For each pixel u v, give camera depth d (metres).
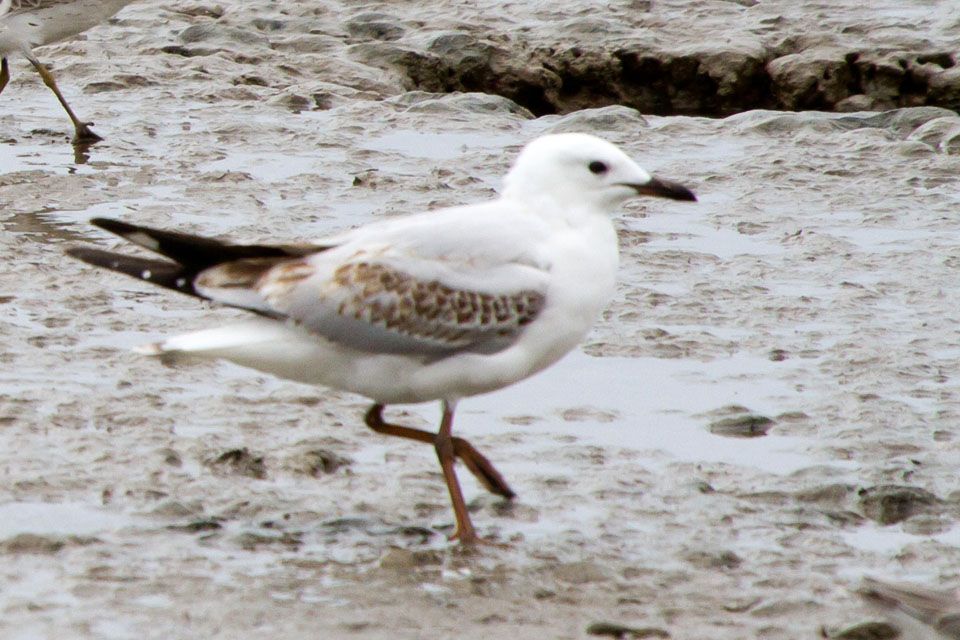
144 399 11.02
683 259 15.16
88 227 15.73
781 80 24.33
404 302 8.64
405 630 7.81
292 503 9.39
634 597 8.31
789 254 15.37
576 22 25.88
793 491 9.77
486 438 10.60
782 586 8.49
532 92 24.94
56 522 8.97
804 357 12.45
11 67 23.83
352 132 20.50
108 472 9.70
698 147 20.14
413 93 22.64
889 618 7.71
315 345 8.70
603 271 8.97
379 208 16.70
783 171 18.55
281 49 25.27
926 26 26.20
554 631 7.86
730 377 11.98
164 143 19.73
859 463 10.28
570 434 10.76
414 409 11.16
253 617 7.88
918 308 13.75
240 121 20.69
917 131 20.41
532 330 8.86
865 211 16.98
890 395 11.54
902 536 9.28
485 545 8.88
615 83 25.00
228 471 9.81
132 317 12.95
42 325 12.70
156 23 26.20
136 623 7.77
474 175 18.33
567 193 8.94
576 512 9.44
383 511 9.39
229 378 11.61
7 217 16.05
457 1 27.95
